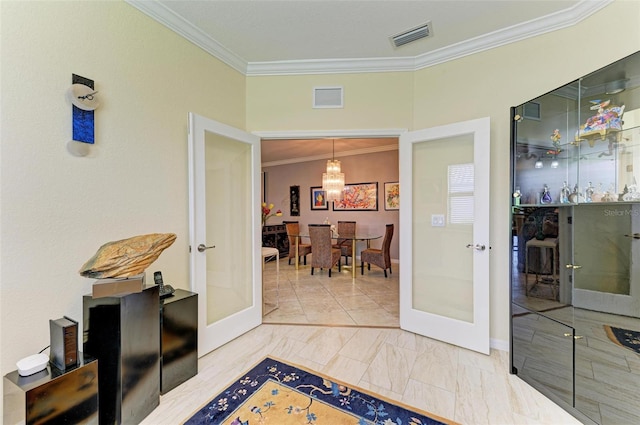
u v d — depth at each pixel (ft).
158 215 6.78
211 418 5.14
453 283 8.23
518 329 6.48
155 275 6.28
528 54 7.29
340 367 6.81
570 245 6.11
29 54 4.69
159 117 6.81
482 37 7.69
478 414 5.22
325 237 15.94
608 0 6.03
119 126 5.98
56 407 4.17
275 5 6.54
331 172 17.99
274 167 25.73
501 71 7.64
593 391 5.58
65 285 5.16
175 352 6.06
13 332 4.58
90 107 5.34
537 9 6.64
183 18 7.00
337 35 7.72
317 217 23.67
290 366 6.86
